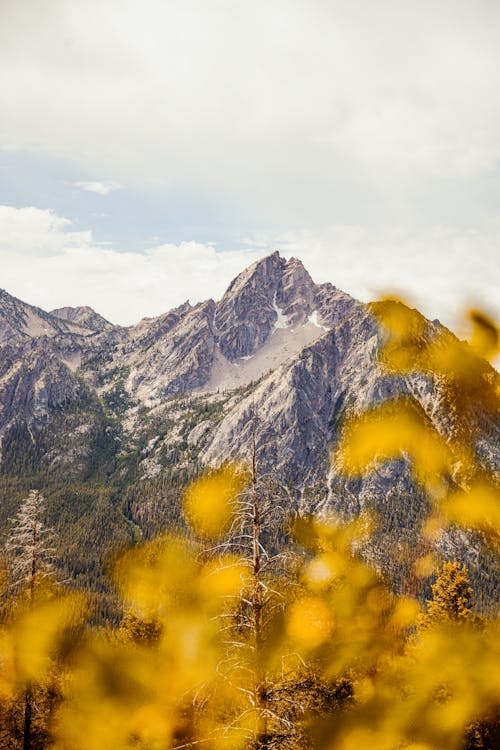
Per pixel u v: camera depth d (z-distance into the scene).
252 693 5.93
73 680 5.85
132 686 5.84
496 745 4.71
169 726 5.74
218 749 5.64
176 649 6.00
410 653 5.30
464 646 5.02
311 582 5.71
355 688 5.34
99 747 5.63
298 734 5.43
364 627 5.38
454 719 4.92
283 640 5.73
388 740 4.94
